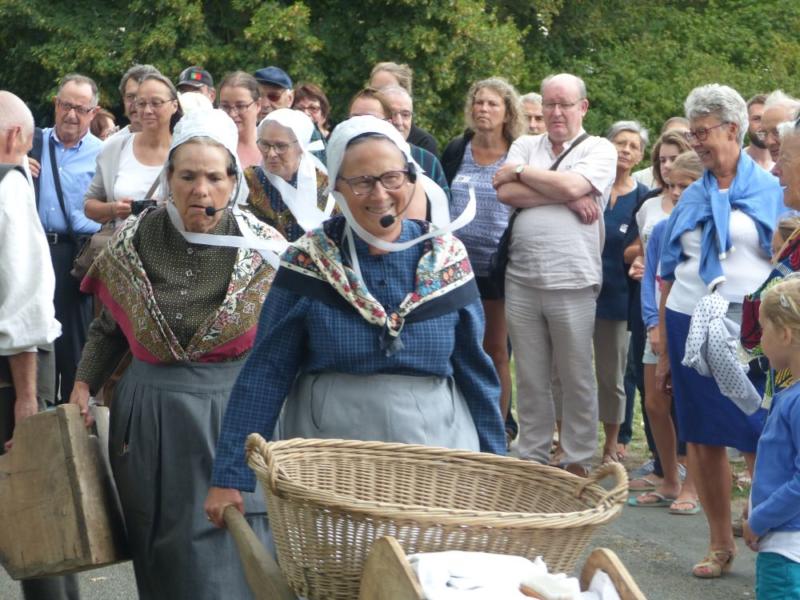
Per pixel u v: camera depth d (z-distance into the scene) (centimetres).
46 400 598
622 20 3033
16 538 471
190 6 2158
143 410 470
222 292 471
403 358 401
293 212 691
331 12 2355
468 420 423
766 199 663
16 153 557
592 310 832
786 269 555
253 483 407
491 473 376
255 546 360
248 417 407
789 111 789
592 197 825
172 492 466
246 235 473
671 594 649
